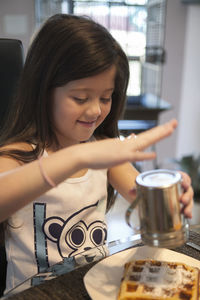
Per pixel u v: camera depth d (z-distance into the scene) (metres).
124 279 0.58
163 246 0.51
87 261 0.68
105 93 0.72
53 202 0.81
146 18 2.71
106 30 0.76
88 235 0.85
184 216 0.58
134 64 2.79
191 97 2.78
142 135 0.51
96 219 0.87
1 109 1.01
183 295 0.54
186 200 0.59
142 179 0.52
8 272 0.84
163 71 2.88
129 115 2.38
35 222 0.81
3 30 2.49
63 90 0.70
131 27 2.71
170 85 2.93
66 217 0.82
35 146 0.81
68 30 0.70
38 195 0.54
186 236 0.53
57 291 0.59
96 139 0.96
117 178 0.94
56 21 0.74
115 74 0.73
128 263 0.63
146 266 0.62
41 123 0.78
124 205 1.63
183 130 2.99
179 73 2.91
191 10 2.67
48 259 0.81
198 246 0.72
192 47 2.70
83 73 0.66
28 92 0.78
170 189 0.49
